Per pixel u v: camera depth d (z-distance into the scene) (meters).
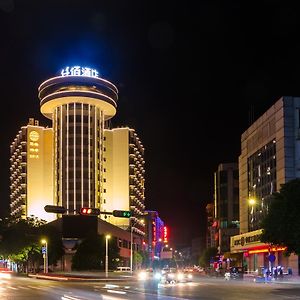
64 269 105.81
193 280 70.31
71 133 168.00
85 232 108.06
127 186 180.12
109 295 34.41
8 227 105.81
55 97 168.88
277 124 89.44
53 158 172.75
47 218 173.25
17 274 91.88
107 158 181.75
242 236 105.94
